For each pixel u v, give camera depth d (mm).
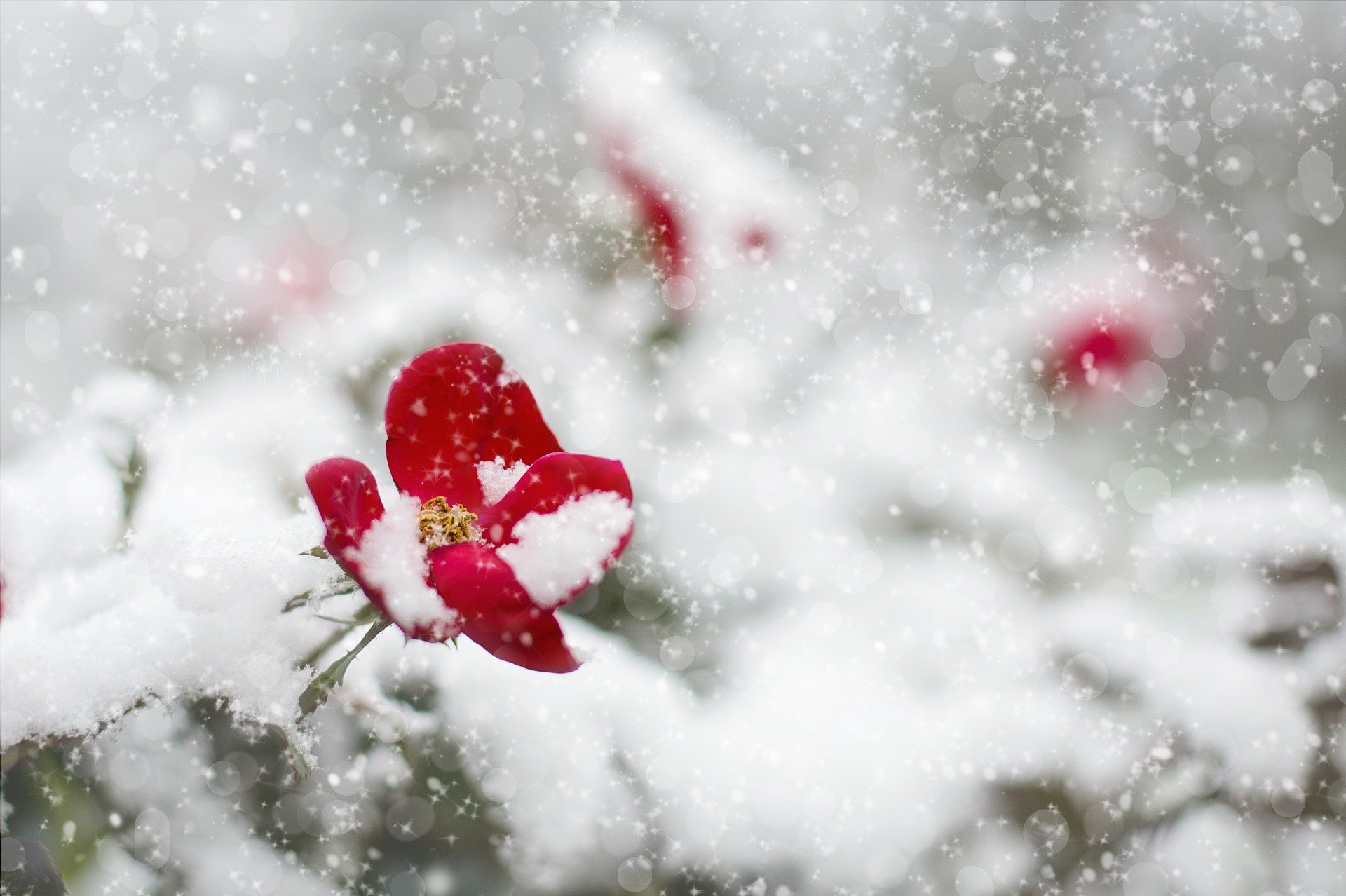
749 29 1236
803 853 920
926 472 995
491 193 1078
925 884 923
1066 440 1030
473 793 906
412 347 955
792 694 943
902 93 1206
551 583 830
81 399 924
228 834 891
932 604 970
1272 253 1169
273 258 1012
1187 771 943
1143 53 1253
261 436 938
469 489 849
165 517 858
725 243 998
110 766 877
